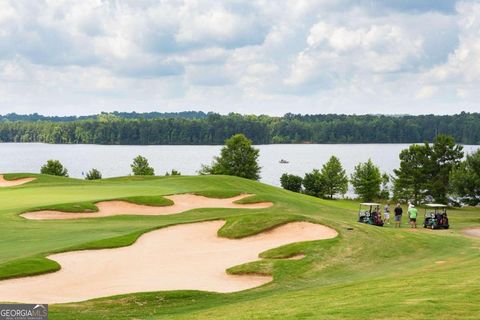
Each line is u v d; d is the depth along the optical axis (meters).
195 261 31.98
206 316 20.19
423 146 96.75
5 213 46.16
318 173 114.56
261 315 18.53
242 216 41.47
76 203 50.72
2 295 24.58
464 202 70.69
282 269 29.56
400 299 18.64
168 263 31.47
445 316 15.89
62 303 23.53
